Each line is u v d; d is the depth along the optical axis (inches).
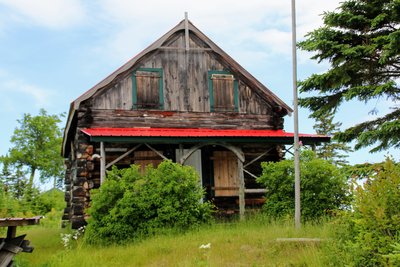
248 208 813.9
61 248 598.5
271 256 428.1
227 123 839.1
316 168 645.9
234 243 487.5
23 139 2001.7
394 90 779.4
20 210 800.3
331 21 821.9
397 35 729.0
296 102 571.2
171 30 830.5
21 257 483.8
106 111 784.3
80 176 740.7
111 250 534.9
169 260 450.6
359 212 336.5
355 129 837.2
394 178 316.8
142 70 812.0
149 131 749.9
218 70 851.4
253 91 861.2
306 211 627.8
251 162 794.2
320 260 369.7
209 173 810.2
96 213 610.5
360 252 312.8
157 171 639.1
